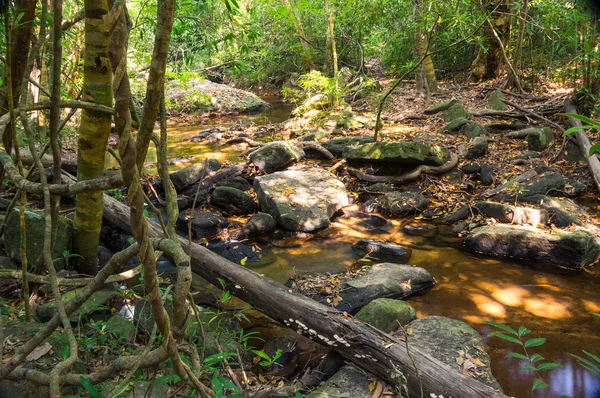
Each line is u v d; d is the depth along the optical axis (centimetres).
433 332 292
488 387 225
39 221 346
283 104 1359
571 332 314
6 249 344
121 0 97
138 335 273
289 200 514
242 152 761
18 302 300
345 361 267
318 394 238
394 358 242
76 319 268
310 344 302
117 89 97
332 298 350
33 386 200
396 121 857
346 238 476
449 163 601
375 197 562
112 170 621
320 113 949
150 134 106
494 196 527
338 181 568
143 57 811
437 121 830
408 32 1062
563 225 454
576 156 615
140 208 105
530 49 1019
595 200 523
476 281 386
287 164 645
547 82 1040
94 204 331
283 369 278
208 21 550
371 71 1535
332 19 973
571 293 363
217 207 530
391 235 479
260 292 305
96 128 279
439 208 534
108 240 448
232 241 467
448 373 232
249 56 1145
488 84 1141
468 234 459
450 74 1369
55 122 186
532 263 414
